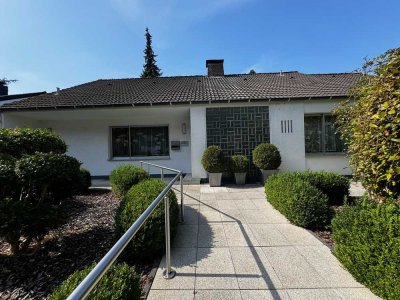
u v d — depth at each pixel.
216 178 8.21
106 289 1.89
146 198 3.64
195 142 9.01
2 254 3.65
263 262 3.06
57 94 10.87
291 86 10.58
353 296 2.35
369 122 2.72
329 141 9.47
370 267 2.31
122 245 1.47
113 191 7.43
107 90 11.42
